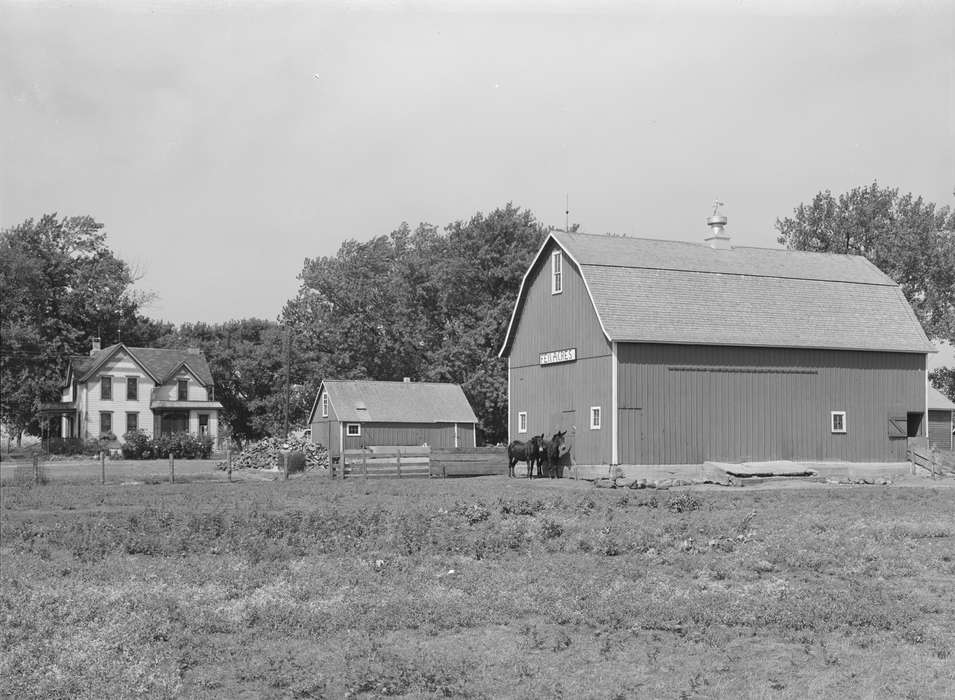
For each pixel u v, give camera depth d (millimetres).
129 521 25906
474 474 51156
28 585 17859
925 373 53625
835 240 81812
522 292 53844
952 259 77312
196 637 14375
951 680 12500
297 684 12250
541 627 15148
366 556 20938
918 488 41000
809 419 50219
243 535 23469
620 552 21531
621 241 52625
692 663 13234
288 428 100125
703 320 48500
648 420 46781
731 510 30422
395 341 98000
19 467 48844
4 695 11914
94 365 94750
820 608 15930
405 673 12625
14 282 105750
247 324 131000
